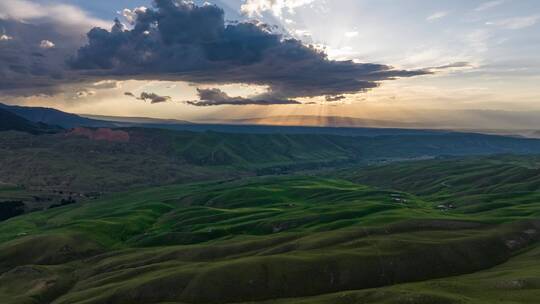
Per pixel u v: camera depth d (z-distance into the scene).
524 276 114.12
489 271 138.38
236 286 135.00
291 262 141.62
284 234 189.88
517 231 169.12
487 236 161.88
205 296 133.38
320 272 138.25
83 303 136.88
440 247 150.62
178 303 131.00
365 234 170.50
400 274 138.75
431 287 115.25
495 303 97.25
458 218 189.50
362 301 109.38
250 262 143.00
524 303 96.94
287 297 131.12
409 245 151.00
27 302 151.75
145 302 135.38
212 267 144.38
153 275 151.00
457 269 143.12
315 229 199.25
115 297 138.25
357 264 140.88
